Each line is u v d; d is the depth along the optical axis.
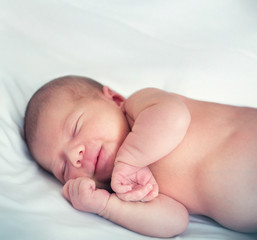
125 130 0.46
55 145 0.46
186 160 0.43
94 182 0.41
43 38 0.65
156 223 0.41
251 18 0.66
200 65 0.61
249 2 0.67
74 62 0.63
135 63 0.63
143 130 0.41
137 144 0.41
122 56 0.64
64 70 0.62
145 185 0.41
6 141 0.47
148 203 0.41
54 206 0.40
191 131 0.44
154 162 0.44
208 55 0.62
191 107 0.47
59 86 0.49
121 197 0.41
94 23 0.66
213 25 0.66
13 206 0.38
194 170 0.43
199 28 0.66
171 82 0.61
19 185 0.42
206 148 0.43
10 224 0.36
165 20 0.67
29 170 0.46
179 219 0.41
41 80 0.59
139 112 0.44
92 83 0.51
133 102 0.46
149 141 0.41
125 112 0.48
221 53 0.62
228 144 0.42
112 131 0.45
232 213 0.42
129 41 0.65
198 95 0.59
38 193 0.41
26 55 0.61
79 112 0.46
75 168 0.44
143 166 0.42
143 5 0.67
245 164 0.41
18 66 0.59
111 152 0.44
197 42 0.65
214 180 0.42
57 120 0.46
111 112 0.46
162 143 0.41
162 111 0.41
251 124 0.43
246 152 0.41
